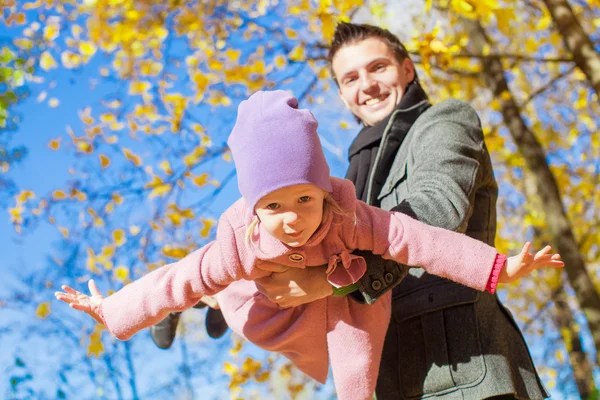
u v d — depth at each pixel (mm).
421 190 1802
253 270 1696
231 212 1722
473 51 5945
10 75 5027
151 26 5523
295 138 1552
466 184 1824
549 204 5914
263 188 1527
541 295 8750
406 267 1757
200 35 5676
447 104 2070
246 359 5301
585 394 6949
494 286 1639
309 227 1576
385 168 2137
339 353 1813
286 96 1628
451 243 1669
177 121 5250
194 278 1701
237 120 1629
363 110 2447
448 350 1902
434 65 4809
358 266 1703
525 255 1632
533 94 6234
